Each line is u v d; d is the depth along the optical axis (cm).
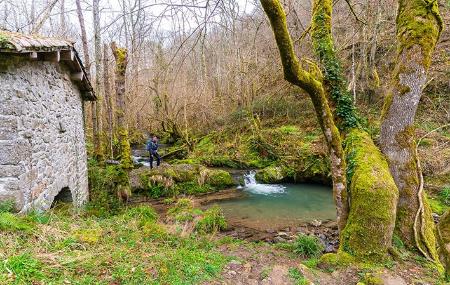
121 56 914
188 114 1881
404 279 428
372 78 1390
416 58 536
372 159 525
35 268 325
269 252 525
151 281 352
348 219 505
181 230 587
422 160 990
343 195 512
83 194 851
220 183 1200
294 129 1579
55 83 618
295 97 1752
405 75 544
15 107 434
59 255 365
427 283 419
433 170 962
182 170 1194
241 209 955
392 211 476
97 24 1101
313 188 1218
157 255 415
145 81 1705
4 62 420
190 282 366
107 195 921
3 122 422
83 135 909
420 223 524
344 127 597
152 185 1089
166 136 2033
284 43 395
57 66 634
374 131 1107
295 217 872
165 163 1394
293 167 1310
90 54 2020
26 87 471
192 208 828
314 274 438
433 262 480
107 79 1365
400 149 545
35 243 379
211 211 777
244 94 1619
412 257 491
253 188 1221
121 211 771
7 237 369
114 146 1498
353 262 468
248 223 816
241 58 1052
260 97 1691
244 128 1725
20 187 437
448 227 535
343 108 600
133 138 2052
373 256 471
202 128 1919
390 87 569
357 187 495
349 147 563
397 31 577
